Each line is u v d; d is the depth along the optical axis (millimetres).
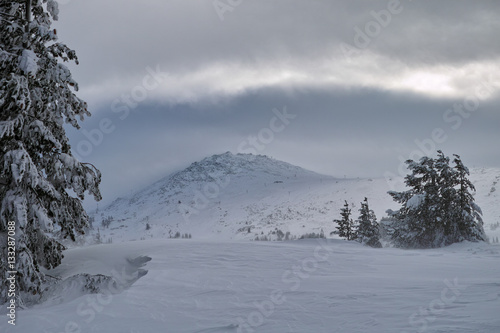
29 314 9469
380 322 7391
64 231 13641
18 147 11852
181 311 9203
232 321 8266
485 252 22844
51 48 13094
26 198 12086
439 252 22953
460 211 38156
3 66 11836
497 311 7453
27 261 11477
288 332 7305
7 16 13086
